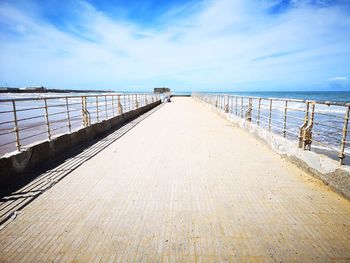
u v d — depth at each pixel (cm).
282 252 247
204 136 853
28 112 2417
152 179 444
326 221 304
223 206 342
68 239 270
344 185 365
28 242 266
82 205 347
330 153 926
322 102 453
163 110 2059
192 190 396
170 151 645
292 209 333
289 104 3875
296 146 525
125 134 905
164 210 332
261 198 366
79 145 722
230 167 511
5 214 325
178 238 270
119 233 280
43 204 352
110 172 484
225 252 248
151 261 235
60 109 2780
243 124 968
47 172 485
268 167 511
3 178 416
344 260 237
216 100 1781
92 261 236
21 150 477
